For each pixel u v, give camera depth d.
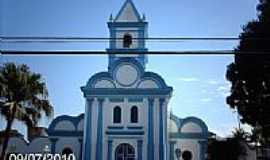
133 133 45.28
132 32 50.06
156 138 44.88
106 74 46.72
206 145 46.94
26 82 32.41
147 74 46.44
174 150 46.97
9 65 32.50
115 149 45.12
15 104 31.64
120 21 50.28
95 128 45.44
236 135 51.28
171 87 45.78
